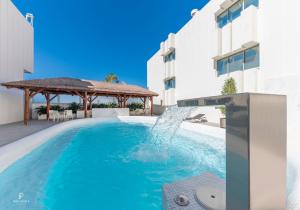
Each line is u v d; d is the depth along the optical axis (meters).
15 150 5.00
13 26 13.66
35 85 12.09
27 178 4.49
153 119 15.13
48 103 15.27
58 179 4.51
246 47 11.35
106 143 8.75
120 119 16.44
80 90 15.34
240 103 1.31
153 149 7.54
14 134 7.68
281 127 1.35
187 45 18.06
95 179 4.58
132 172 5.05
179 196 2.13
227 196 1.47
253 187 1.25
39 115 15.48
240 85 11.60
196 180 2.60
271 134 1.31
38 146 6.62
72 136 9.78
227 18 13.01
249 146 1.23
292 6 8.62
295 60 8.51
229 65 13.14
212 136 8.48
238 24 11.43
